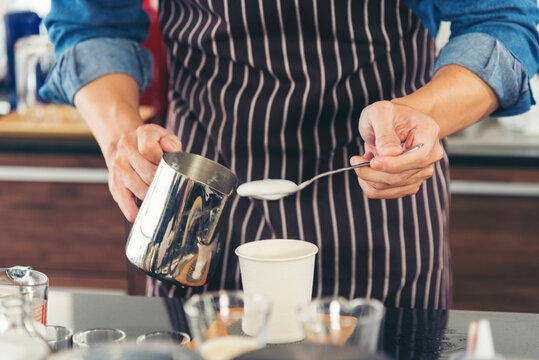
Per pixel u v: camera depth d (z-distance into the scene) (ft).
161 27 4.61
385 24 4.24
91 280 7.93
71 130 7.64
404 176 3.61
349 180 4.31
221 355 2.65
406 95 4.37
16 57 8.19
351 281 4.36
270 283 3.11
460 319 3.41
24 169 7.75
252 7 4.15
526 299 7.52
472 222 7.47
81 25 4.66
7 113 8.60
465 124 4.15
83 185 7.74
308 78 4.22
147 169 3.64
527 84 4.28
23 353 2.45
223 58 4.33
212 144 4.44
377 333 2.69
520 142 7.49
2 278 3.13
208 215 3.20
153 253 3.23
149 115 7.99
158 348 2.27
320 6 4.13
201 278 3.28
